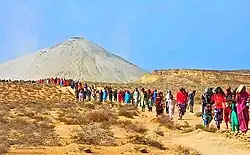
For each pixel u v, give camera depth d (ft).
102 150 62.34
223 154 63.10
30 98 213.46
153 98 139.74
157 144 67.46
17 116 110.22
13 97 210.38
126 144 65.41
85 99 200.75
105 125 89.61
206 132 79.97
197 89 283.18
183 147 65.31
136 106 155.33
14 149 61.52
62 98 224.33
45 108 141.69
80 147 61.93
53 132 79.20
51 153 59.57
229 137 74.64
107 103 180.14
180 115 111.65
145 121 107.34
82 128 78.02
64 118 104.94
